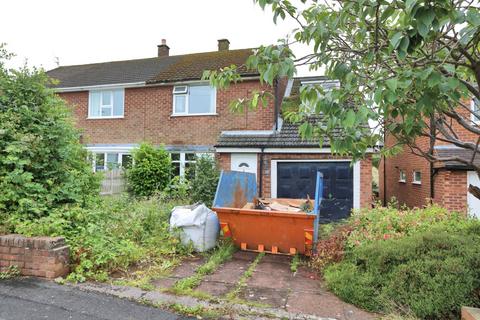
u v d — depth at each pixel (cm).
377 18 241
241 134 1202
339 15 265
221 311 354
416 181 1168
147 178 1191
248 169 1115
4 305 344
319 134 337
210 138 1266
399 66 261
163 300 370
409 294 367
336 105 247
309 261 564
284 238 588
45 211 512
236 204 692
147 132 1361
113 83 1402
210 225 610
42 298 362
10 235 431
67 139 613
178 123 1317
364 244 492
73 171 604
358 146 325
